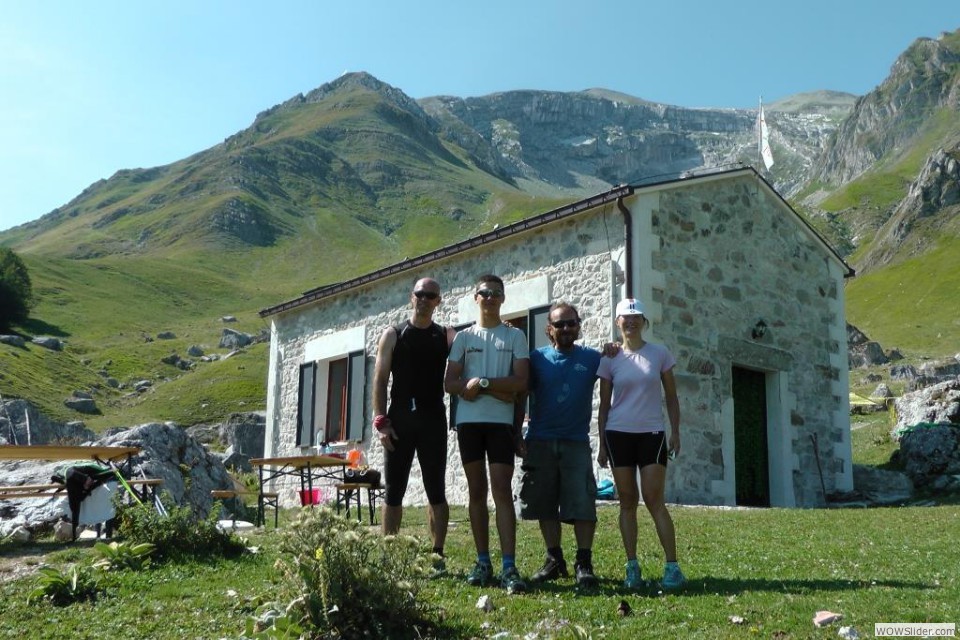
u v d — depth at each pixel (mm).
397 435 5555
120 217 135875
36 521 8156
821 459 14234
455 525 8719
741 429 13305
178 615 4910
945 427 14695
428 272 15211
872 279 95438
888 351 55188
